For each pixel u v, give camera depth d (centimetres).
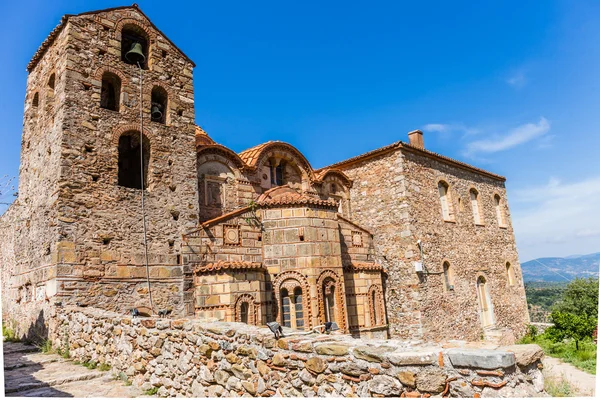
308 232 1725
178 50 1908
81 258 1425
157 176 1688
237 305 1522
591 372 1600
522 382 522
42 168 1645
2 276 2042
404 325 2128
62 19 1603
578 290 3600
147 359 970
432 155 2488
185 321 897
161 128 1748
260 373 714
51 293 1401
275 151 2205
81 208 1462
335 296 1753
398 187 2273
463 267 2520
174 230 1673
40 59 1850
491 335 2444
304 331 768
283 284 1691
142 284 1536
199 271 1562
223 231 1697
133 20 1780
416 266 2133
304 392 643
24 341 1558
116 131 1614
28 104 1948
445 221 2484
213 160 1969
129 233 1552
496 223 3000
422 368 543
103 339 1141
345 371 603
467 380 516
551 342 2403
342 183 2491
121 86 1673
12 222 1994
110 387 973
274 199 1792
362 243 2228
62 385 989
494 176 3086
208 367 812
